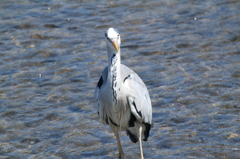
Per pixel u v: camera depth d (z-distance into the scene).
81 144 10.25
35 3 22.12
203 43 16.25
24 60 15.50
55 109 12.04
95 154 9.76
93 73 14.22
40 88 13.34
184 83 13.14
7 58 15.69
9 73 14.47
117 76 8.41
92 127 11.03
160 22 18.77
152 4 21.22
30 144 10.31
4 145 10.27
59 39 17.39
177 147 9.80
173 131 10.54
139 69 14.31
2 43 17.12
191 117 11.14
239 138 9.96
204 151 9.49
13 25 19.06
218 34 17.06
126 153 9.72
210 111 11.38
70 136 10.61
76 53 15.96
